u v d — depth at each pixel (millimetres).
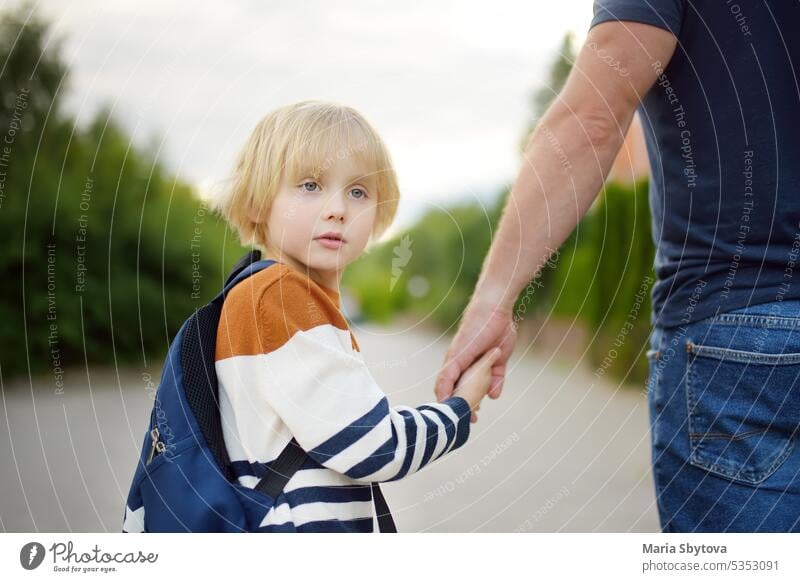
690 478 1267
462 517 2537
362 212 1186
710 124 1188
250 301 1074
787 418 1187
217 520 1006
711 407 1225
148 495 1036
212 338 1104
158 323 4332
